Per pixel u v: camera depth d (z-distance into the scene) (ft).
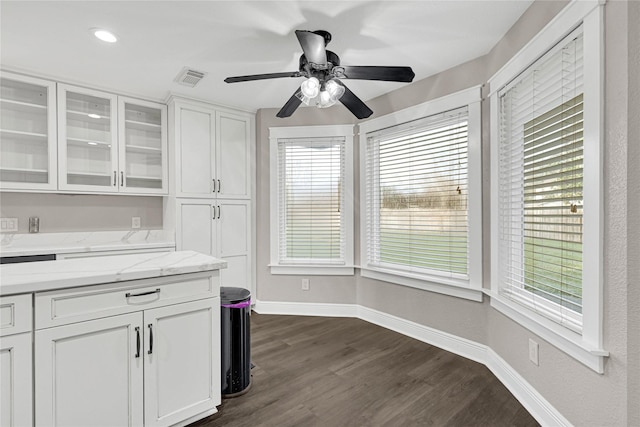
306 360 8.00
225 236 11.37
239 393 6.46
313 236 11.62
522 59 6.11
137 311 4.91
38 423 4.16
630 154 3.98
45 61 8.19
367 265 10.84
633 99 3.97
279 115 8.25
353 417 5.79
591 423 4.52
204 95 10.54
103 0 5.84
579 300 5.05
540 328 5.60
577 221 5.08
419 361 7.92
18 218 9.35
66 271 4.76
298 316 11.41
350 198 11.13
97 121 10.21
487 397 6.39
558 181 5.47
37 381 4.15
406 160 9.74
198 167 10.84
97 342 4.58
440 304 8.77
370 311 10.80
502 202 7.13
